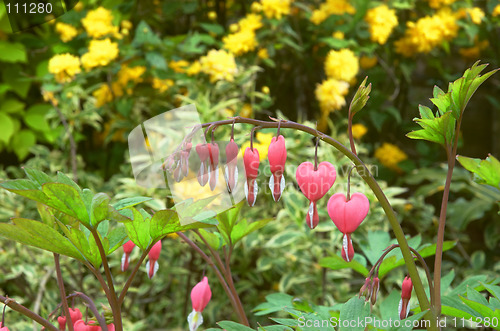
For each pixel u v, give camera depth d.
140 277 2.96
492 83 4.61
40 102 4.40
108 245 1.24
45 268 2.70
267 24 3.68
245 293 3.31
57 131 4.05
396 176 4.12
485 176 1.50
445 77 4.46
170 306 3.16
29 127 4.35
